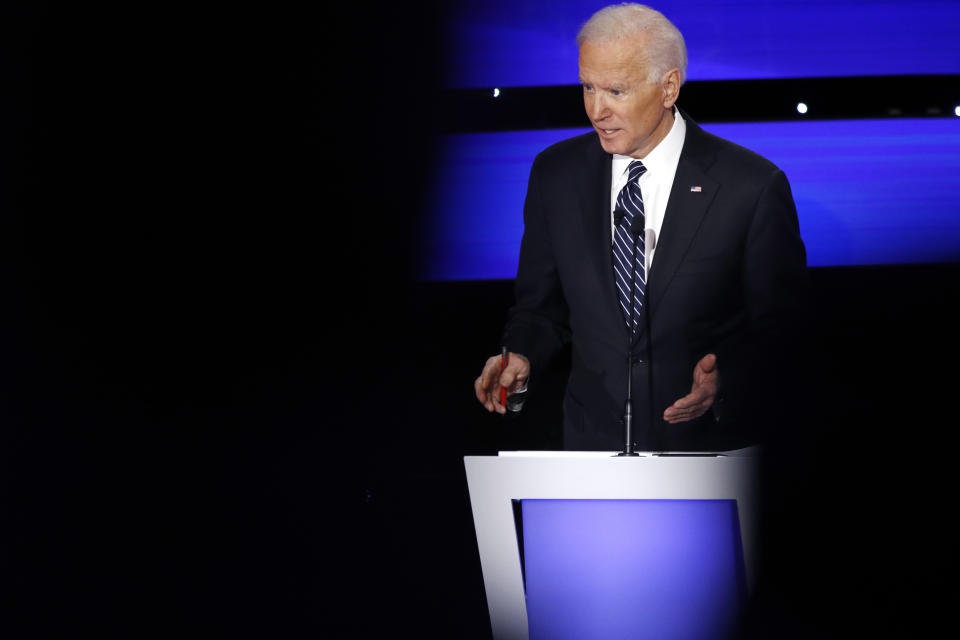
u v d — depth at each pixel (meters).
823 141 26.28
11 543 15.18
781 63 24.73
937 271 26.12
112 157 24.39
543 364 8.91
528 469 6.37
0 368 23.17
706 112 26.20
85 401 23.47
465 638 11.38
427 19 25.64
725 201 8.50
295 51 25.66
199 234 26.33
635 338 8.57
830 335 26.00
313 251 27.19
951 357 25.16
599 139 9.02
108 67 23.66
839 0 24.20
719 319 8.65
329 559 14.66
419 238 27.56
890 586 12.03
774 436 8.29
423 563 14.39
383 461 21.19
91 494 18.19
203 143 25.72
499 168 27.14
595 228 8.72
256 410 24.02
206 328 26.19
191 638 11.34
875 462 18.92
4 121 22.70
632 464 6.25
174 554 14.83
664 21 8.17
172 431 22.66
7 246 23.41
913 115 25.86
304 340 26.80
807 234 26.66
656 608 6.30
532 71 25.59
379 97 26.41
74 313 24.31
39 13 22.34
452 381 25.72
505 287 27.38
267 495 18.52
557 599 6.41
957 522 15.24
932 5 24.03
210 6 24.36
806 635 10.60
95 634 11.42
